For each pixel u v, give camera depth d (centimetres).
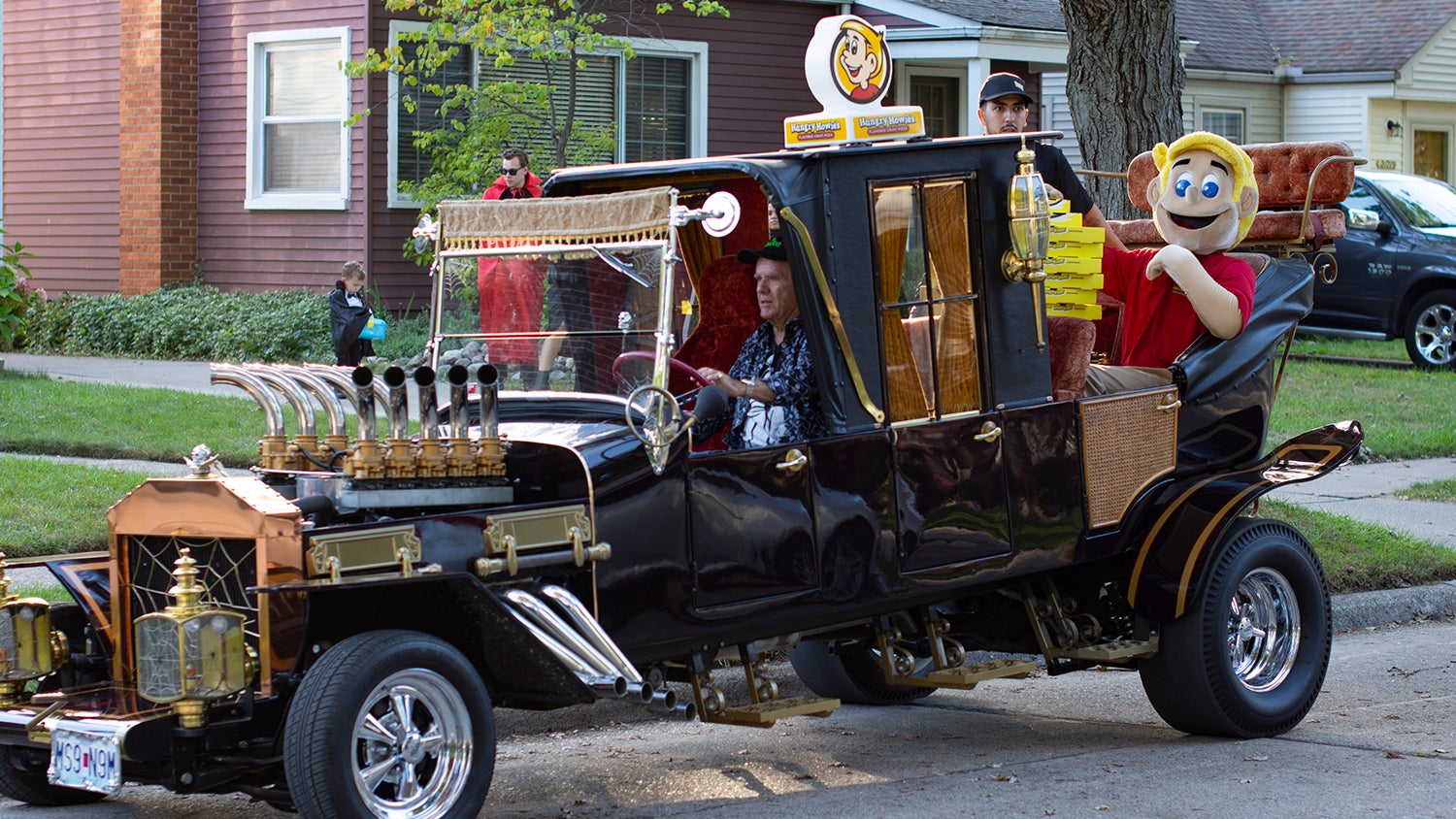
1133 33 1288
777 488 599
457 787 527
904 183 637
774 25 2383
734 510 589
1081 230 739
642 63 2270
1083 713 795
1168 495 729
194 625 498
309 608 509
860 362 619
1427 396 1773
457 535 532
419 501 548
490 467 567
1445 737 732
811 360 630
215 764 521
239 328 2003
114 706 530
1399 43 3175
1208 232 771
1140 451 724
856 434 619
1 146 2467
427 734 527
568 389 609
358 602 534
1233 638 735
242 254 2225
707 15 2181
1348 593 1027
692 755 713
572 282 607
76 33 2397
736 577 589
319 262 2136
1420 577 1062
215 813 623
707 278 716
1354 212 2161
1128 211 1299
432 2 2095
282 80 2177
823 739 742
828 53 637
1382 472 1434
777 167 606
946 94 2703
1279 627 745
